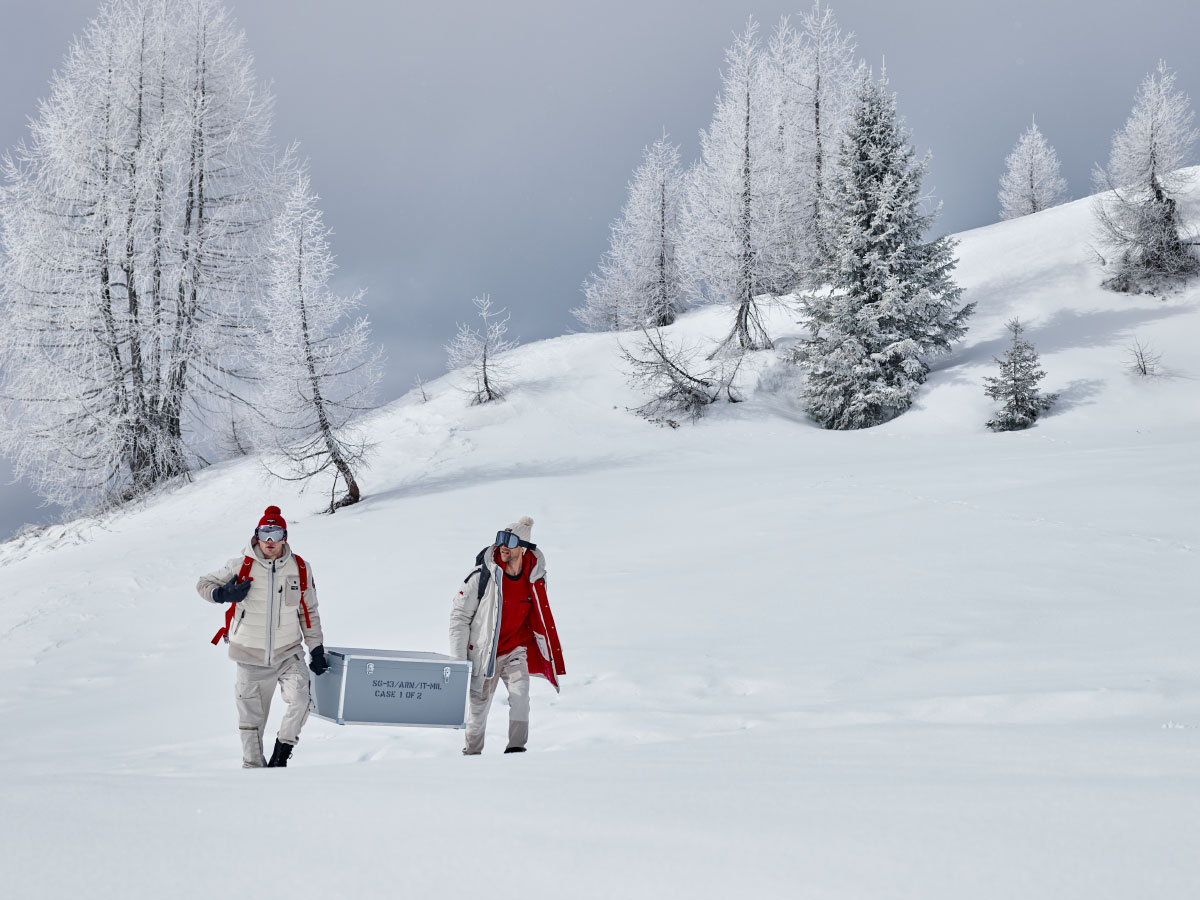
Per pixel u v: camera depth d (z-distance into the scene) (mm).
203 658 13742
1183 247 41531
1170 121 41781
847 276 35438
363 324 27719
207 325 36219
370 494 28984
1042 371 30531
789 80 46500
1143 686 5105
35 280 33844
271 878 1703
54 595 20250
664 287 52656
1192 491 13523
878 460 24938
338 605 14930
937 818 1979
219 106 39031
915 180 35219
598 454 31812
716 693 6766
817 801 2217
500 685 7652
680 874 1657
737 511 17859
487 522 21375
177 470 35312
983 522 13188
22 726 9547
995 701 5105
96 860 1832
